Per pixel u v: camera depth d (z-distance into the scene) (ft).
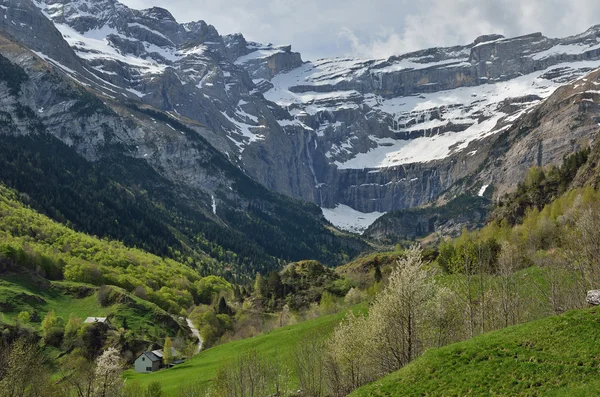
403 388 163.94
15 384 268.62
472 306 241.96
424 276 203.82
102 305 493.36
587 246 246.06
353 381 206.08
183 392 275.18
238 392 241.76
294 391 249.34
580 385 133.18
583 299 229.66
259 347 353.72
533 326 169.99
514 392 140.77
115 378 277.44
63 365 362.74
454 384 154.61
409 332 197.26
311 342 265.54
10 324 406.62
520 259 342.44
